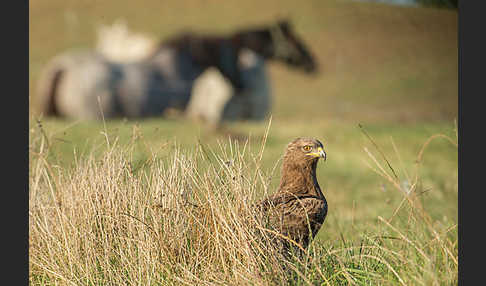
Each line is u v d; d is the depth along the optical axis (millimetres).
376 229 19047
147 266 15336
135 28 76000
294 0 87812
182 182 16453
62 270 16609
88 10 83875
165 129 41312
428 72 77375
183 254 15820
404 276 13844
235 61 59031
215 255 15586
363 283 14656
